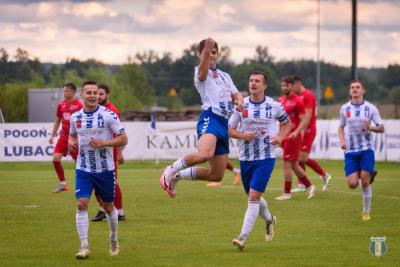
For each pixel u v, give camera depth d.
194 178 16.73
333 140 46.69
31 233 19.23
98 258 15.84
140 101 110.62
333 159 46.66
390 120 45.12
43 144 44.78
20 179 36.22
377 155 45.59
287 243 17.72
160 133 45.28
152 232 19.44
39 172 40.94
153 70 140.12
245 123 17.09
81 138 15.80
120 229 19.95
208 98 16.41
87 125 15.77
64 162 47.50
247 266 15.00
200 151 16.16
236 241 16.58
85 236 15.90
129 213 23.20
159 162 46.91
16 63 102.69
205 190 30.66
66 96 28.30
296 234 19.06
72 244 17.58
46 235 18.92
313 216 22.50
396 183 33.91
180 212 23.44
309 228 20.08
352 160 21.78
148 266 14.98
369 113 21.42
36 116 69.06
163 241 18.03
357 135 21.64
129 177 37.25
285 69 144.75
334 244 17.56
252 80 17.05
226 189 31.09
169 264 15.19
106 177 15.95
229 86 16.58
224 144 16.61
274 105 17.05
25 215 22.66
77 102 28.50
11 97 79.44
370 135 21.66
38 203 25.81
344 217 22.28
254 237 18.64
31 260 15.61
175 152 45.41
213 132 16.30
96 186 15.98
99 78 97.75
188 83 137.75
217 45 16.55
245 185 17.52
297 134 26.77
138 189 30.97
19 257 15.96
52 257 15.96
